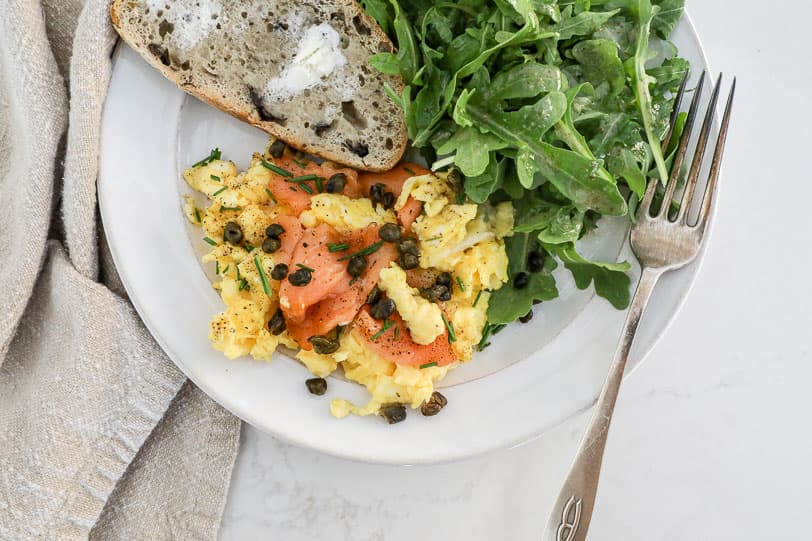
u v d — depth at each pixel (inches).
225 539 19.2
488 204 17.8
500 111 16.8
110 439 18.1
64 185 17.9
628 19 17.7
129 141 17.6
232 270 17.5
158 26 17.4
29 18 17.8
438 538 19.4
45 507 17.9
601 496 19.8
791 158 20.0
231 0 17.5
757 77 19.9
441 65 17.2
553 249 17.6
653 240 17.8
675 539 19.8
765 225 20.0
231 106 17.7
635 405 19.9
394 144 17.9
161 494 18.8
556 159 16.6
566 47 17.5
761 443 20.0
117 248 17.5
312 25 17.7
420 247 17.5
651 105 17.5
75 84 17.3
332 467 19.4
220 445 18.8
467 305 17.8
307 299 17.0
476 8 17.1
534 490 19.6
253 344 17.5
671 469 19.9
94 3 17.2
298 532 19.3
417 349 17.5
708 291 20.0
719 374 20.0
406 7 17.5
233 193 17.5
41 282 18.7
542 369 18.2
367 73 17.8
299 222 17.5
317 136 18.0
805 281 20.0
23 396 18.5
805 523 19.9
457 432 17.9
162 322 17.6
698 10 19.9
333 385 17.9
